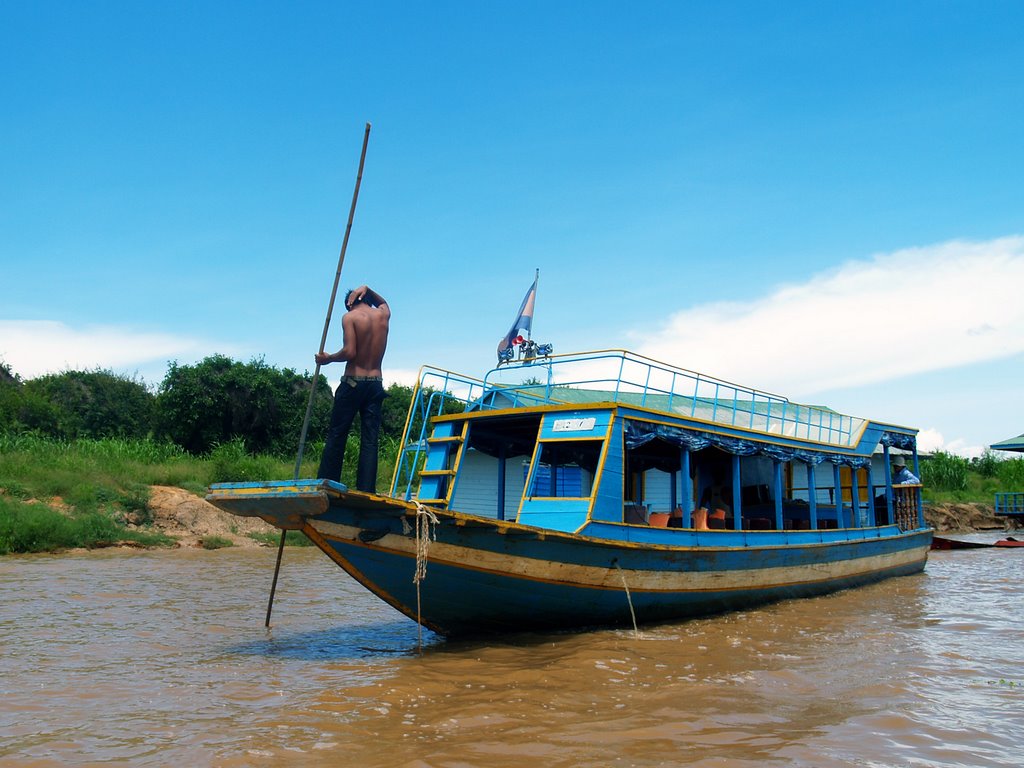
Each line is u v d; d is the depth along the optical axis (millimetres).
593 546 10523
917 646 10172
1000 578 18859
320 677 8297
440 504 12602
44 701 7422
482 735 6379
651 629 11305
